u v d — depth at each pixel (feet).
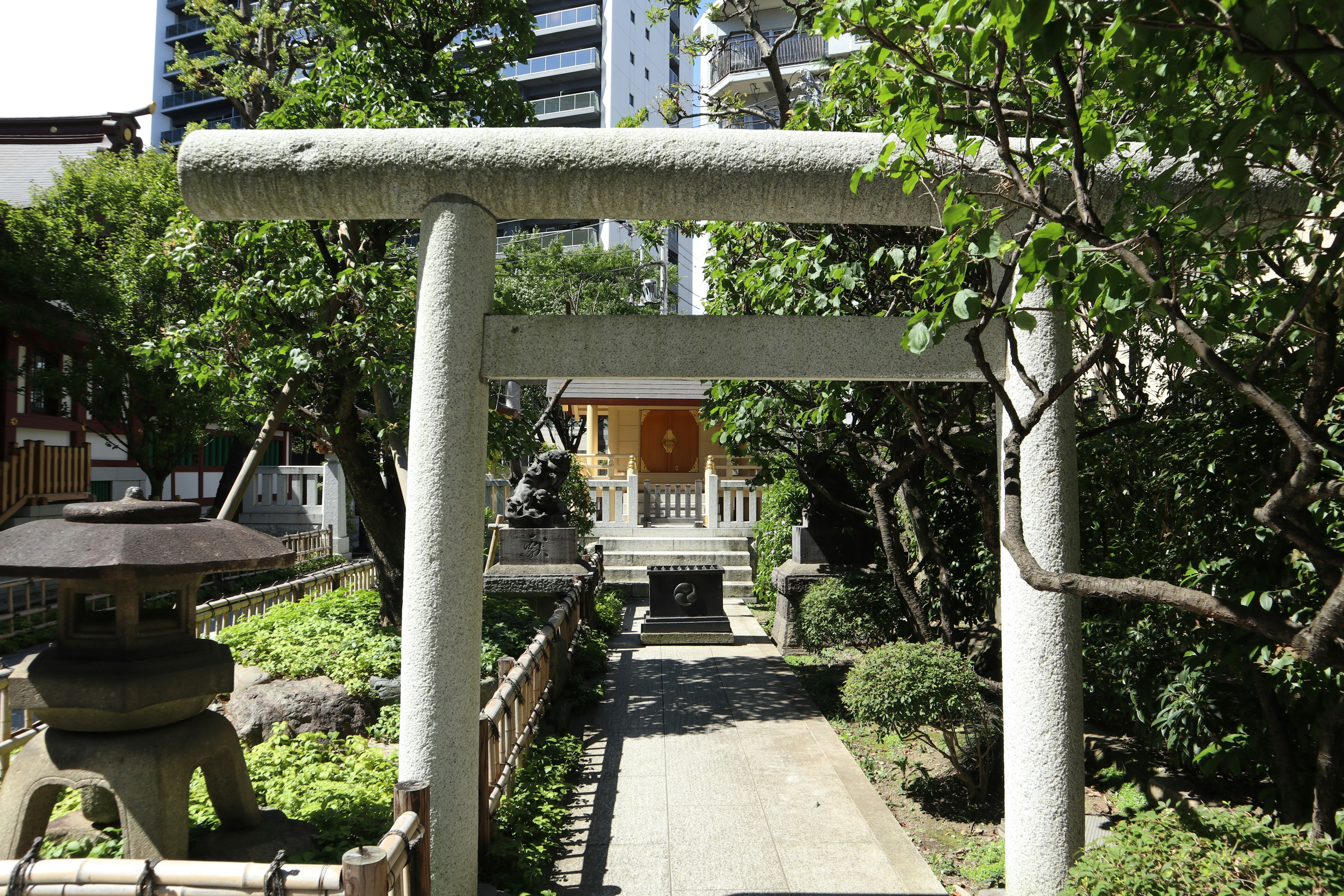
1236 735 14.47
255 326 23.72
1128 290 7.38
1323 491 6.70
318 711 20.45
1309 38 7.20
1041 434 11.82
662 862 14.96
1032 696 11.72
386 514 28.17
